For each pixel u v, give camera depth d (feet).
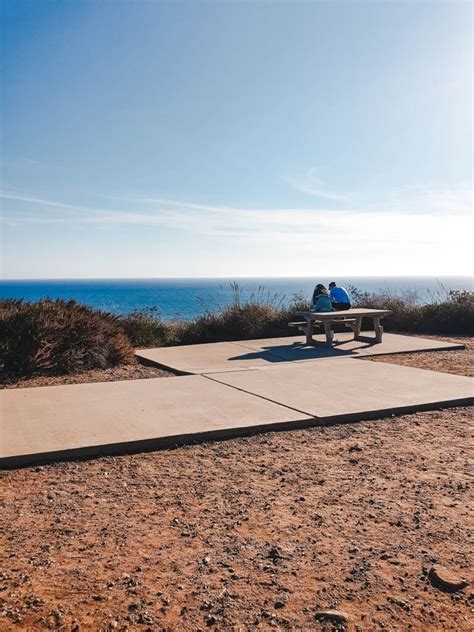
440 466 14.32
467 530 10.82
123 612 8.29
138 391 21.83
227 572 9.39
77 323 29.73
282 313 43.83
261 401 20.07
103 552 10.07
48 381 25.52
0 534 10.79
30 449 14.76
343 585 8.99
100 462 14.78
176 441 15.99
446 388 22.22
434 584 9.00
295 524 11.16
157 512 11.76
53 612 8.27
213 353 32.71
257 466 14.46
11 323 28.30
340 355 31.68
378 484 13.20
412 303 50.60
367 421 18.53
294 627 7.96
